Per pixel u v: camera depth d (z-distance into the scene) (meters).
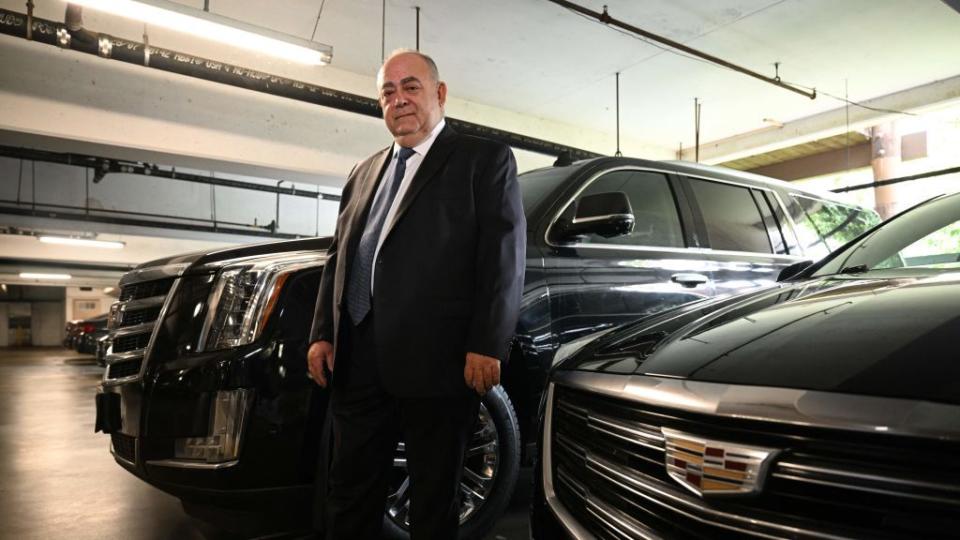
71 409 6.22
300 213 12.47
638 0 5.82
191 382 1.86
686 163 3.15
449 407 1.53
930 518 0.65
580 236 2.51
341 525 1.60
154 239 15.51
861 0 5.88
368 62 7.23
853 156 10.84
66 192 10.42
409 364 1.50
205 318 1.95
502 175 1.57
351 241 1.67
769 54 7.03
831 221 3.72
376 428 1.60
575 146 9.56
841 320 0.98
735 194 3.24
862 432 0.70
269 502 1.86
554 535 1.20
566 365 1.30
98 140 6.13
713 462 0.83
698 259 2.87
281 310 1.90
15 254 14.25
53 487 3.21
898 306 0.98
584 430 1.16
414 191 1.57
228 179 10.95
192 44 6.55
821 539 0.72
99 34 5.16
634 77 7.66
